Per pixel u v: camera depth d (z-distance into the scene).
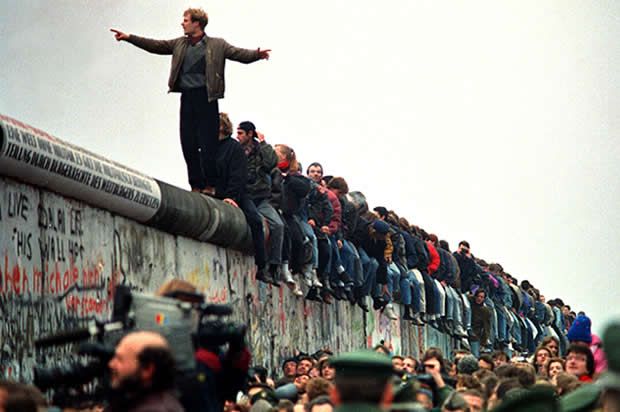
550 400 12.03
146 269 25.50
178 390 12.77
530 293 67.06
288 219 32.66
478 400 19.66
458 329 51.19
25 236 20.31
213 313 13.41
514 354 60.97
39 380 12.80
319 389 20.02
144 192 24.62
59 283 21.42
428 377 18.75
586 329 25.50
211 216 28.08
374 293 40.12
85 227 22.62
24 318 20.08
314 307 37.00
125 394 11.74
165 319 12.90
